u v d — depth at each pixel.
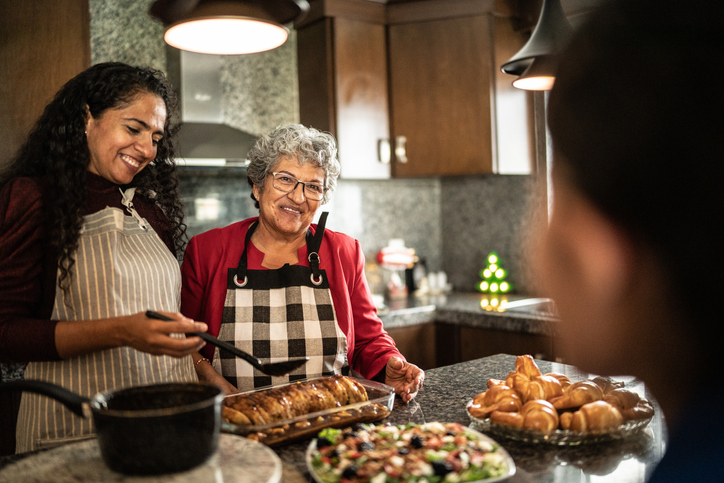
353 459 0.72
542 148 2.95
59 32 2.01
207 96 2.66
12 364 1.92
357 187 3.36
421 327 2.85
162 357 1.17
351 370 1.49
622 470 0.75
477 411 0.92
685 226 0.25
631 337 0.28
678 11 0.25
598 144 0.26
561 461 0.79
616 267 0.27
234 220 2.96
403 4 2.93
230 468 0.69
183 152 2.40
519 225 3.21
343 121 2.86
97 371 1.10
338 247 1.49
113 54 2.61
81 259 1.10
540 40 1.32
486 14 2.81
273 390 1.02
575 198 0.27
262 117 3.03
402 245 3.36
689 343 0.26
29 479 0.67
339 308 1.43
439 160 2.93
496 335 2.61
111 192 1.19
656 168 0.25
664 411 0.30
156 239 1.26
